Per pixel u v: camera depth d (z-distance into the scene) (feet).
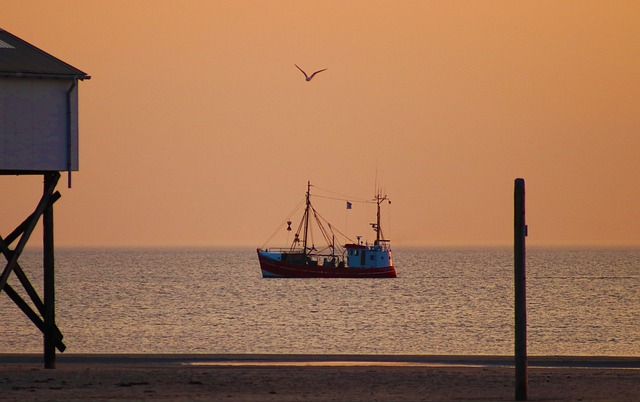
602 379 456.86
